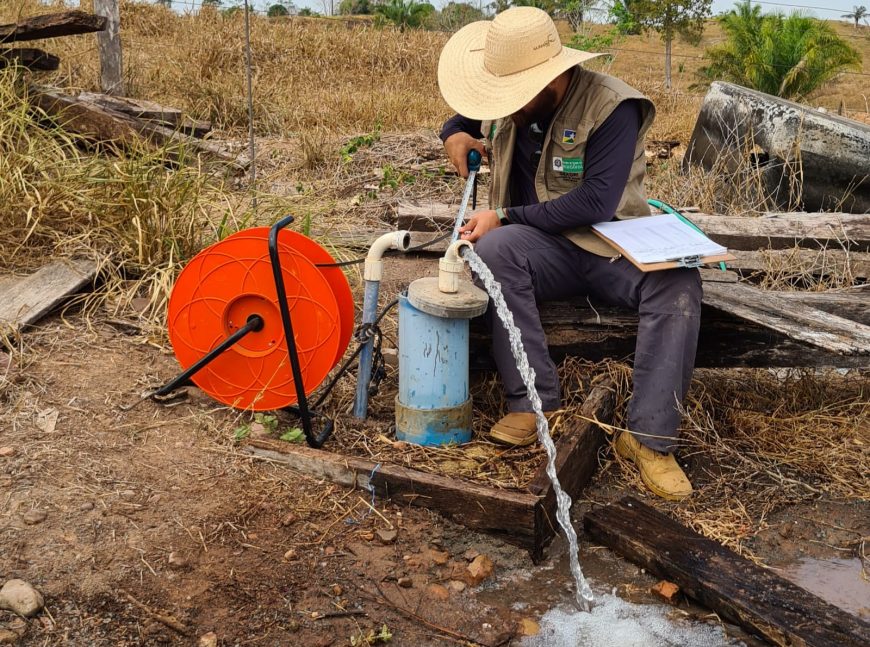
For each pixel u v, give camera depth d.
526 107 3.45
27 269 4.50
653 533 3.05
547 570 2.98
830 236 5.20
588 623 2.71
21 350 3.83
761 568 2.87
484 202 6.80
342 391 3.87
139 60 11.59
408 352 3.38
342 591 2.76
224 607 2.63
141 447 3.35
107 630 2.49
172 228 4.72
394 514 3.14
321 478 3.28
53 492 3.02
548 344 3.86
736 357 3.88
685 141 11.94
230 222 5.18
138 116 7.01
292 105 10.62
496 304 3.20
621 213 3.66
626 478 3.52
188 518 2.99
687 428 3.81
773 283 4.86
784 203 6.30
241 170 7.07
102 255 4.63
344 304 3.65
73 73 8.69
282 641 2.53
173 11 17.45
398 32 18.58
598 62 16.17
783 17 25.38
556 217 3.46
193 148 6.73
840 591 2.92
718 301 3.70
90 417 3.49
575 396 3.76
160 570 2.74
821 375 4.30
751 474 3.57
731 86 7.31
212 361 3.55
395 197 6.82
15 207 4.70
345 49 16.44
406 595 2.77
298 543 2.95
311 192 6.53
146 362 3.95
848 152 5.90
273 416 3.62
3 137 5.28
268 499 3.14
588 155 3.46
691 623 2.74
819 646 2.50
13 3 9.83
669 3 27.08
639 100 3.46
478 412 3.75
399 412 3.46
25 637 2.43
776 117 6.34
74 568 2.69
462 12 26.28
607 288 3.56
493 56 3.34
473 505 3.06
